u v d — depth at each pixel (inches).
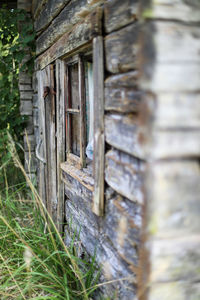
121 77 66.2
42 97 143.6
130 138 63.4
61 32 107.9
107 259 80.7
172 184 52.2
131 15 61.5
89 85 103.1
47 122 138.7
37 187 179.5
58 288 96.3
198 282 56.7
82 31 84.3
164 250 54.2
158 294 55.7
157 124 50.1
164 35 49.4
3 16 179.8
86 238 97.5
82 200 100.0
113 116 71.9
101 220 82.9
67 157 118.0
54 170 132.2
